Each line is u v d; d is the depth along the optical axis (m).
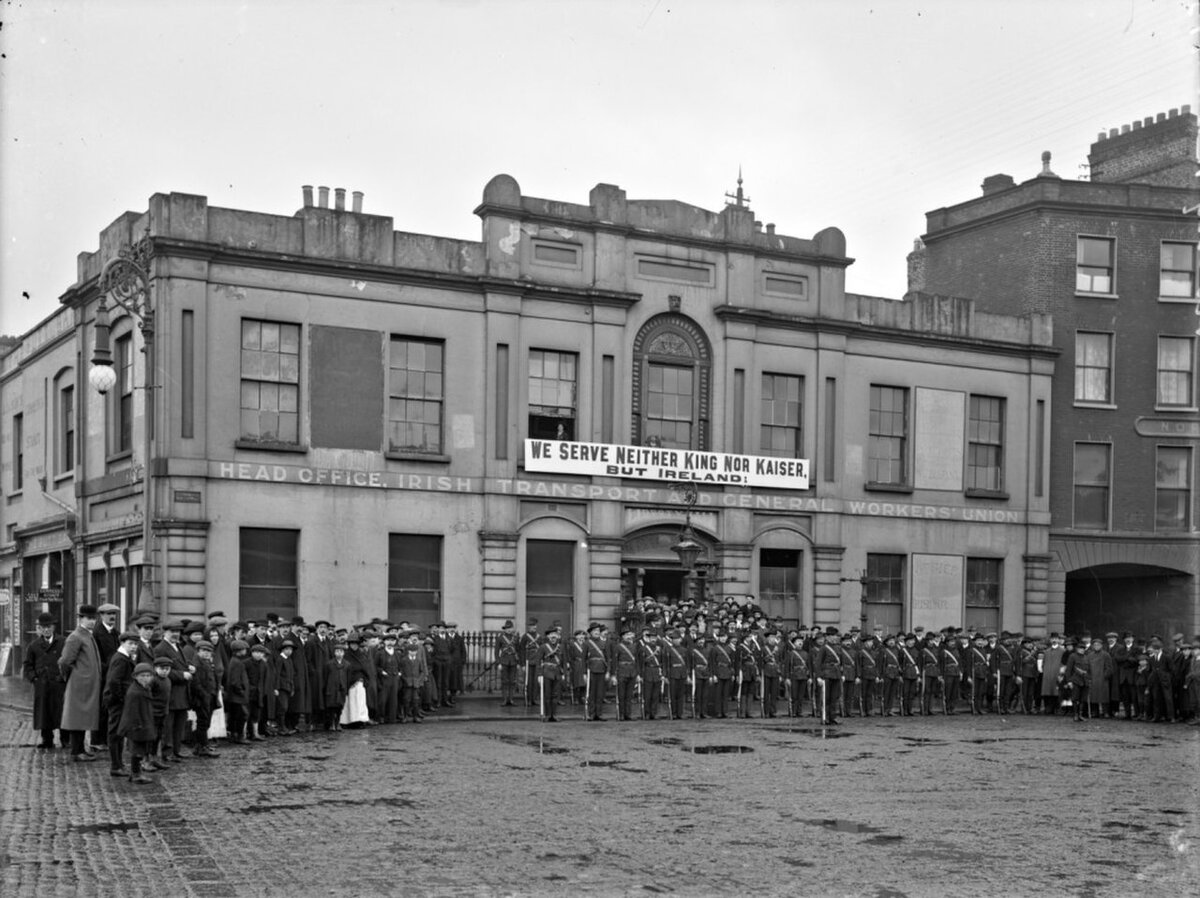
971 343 37.44
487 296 31.09
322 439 29.31
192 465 27.72
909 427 36.62
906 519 36.41
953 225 42.50
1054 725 26.58
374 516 29.77
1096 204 39.69
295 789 14.99
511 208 31.45
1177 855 11.88
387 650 23.70
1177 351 40.19
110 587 31.50
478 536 30.83
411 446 30.42
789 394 35.09
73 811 13.40
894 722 26.44
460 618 30.52
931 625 36.53
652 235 33.22
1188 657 27.38
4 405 42.09
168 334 27.69
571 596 31.94
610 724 24.27
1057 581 38.91
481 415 31.03
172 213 27.92
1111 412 39.56
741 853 11.64
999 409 38.25
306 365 29.20
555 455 31.52
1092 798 15.44
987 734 23.86
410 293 30.42
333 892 9.91
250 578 28.56
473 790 15.08
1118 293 39.84
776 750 19.95
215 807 13.68
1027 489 38.25
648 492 32.69
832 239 35.78
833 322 35.22
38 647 19.14
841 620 35.06
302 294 29.27
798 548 34.81
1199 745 22.02
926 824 13.35
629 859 11.30
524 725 23.67
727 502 33.62
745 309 33.94
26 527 37.97
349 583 29.41
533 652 26.61
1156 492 39.84
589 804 14.18
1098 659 28.34
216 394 28.23
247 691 19.67
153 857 11.09
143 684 15.49
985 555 37.50
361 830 12.41
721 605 29.98
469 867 10.84
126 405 30.98
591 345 32.38
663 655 25.81
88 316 33.19
